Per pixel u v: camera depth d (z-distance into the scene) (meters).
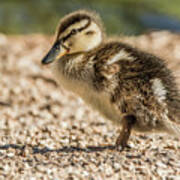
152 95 9.87
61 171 8.75
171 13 28.28
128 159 9.39
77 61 10.49
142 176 8.66
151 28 26.05
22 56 20.55
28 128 12.49
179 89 10.25
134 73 10.02
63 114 14.66
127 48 10.54
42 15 26.58
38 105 15.60
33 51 21.42
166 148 10.42
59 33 10.96
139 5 29.23
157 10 28.48
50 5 27.56
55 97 16.41
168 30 25.38
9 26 25.67
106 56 10.24
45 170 8.78
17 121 13.66
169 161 9.28
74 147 10.63
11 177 8.54
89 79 10.29
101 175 8.61
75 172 8.69
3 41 22.86
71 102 16.03
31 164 9.16
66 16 11.23
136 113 10.05
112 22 26.08
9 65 19.33
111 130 12.39
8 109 14.91
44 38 23.88
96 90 10.26
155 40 22.86
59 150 10.33
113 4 28.75
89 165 9.03
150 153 9.76
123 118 10.14
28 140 11.19
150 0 30.08
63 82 10.80
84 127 12.72
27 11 26.89
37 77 18.31
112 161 9.23
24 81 17.72
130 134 10.77
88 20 10.88
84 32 10.77
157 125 10.05
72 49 10.85
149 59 10.34
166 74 10.28
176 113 9.98
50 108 15.27
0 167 8.96
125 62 10.15
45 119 14.07
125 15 27.38
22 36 24.28
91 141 11.16
